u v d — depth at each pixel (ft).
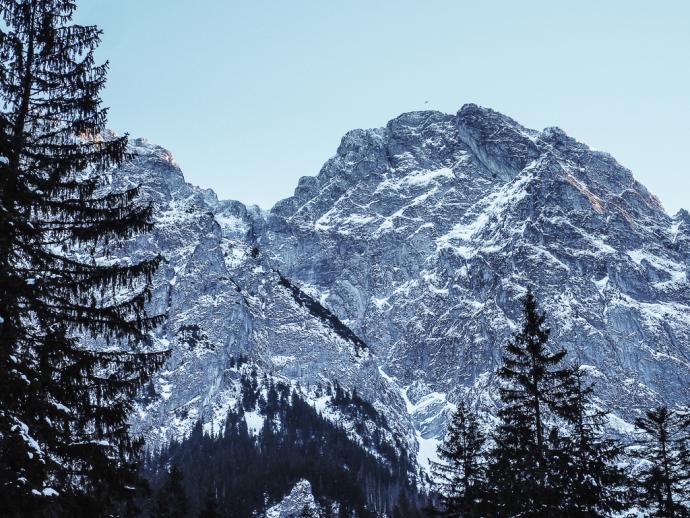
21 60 79.25
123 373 78.95
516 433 120.47
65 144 79.15
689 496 152.15
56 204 76.23
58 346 73.87
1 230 71.61
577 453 119.03
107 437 77.56
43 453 71.51
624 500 121.19
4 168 71.82
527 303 130.11
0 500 66.69
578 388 125.08
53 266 75.87
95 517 75.61
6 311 71.77
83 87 80.64
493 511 125.80
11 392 70.03
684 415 161.27
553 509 114.01
